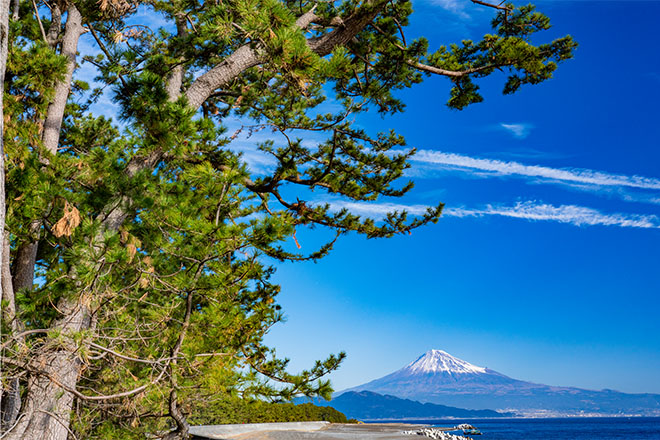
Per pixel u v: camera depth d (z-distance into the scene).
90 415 7.05
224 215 8.19
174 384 6.15
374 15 7.47
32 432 5.35
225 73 7.17
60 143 10.45
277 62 5.74
